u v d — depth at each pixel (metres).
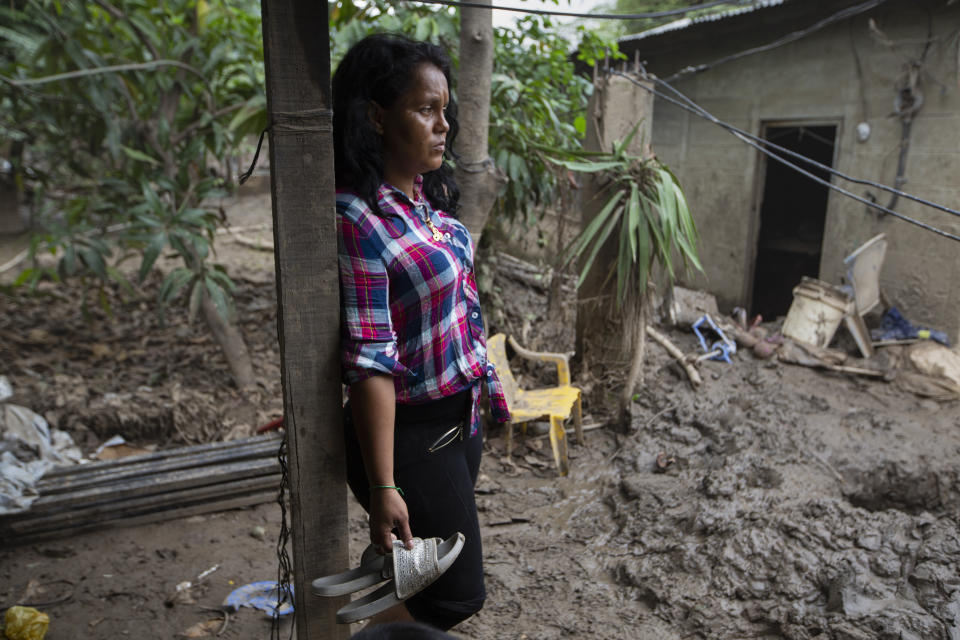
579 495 3.82
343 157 1.54
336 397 1.64
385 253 1.50
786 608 2.73
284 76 1.45
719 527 3.21
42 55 4.68
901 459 4.05
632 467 4.02
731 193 7.17
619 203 4.24
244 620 2.81
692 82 7.47
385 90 1.50
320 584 1.54
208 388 5.04
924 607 2.64
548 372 4.94
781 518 3.16
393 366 1.48
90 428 4.33
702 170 7.50
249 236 10.69
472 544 1.72
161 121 4.83
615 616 2.86
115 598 2.95
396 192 1.56
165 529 3.49
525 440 4.37
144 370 5.35
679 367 4.92
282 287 1.54
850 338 5.66
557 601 2.95
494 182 3.68
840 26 6.02
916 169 5.61
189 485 3.59
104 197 5.47
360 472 1.72
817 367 5.17
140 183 5.01
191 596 2.96
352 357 1.48
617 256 4.41
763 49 5.62
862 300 5.48
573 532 3.47
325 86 1.47
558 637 2.73
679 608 2.85
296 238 1.51
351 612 1.49
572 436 4.43
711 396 4.64
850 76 6.01
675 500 3.53
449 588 1.70
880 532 3.01
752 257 7.09
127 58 5.16
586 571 3.17
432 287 1.54
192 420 4.43
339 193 1.57
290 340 1.57
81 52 4.53
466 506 1.70
